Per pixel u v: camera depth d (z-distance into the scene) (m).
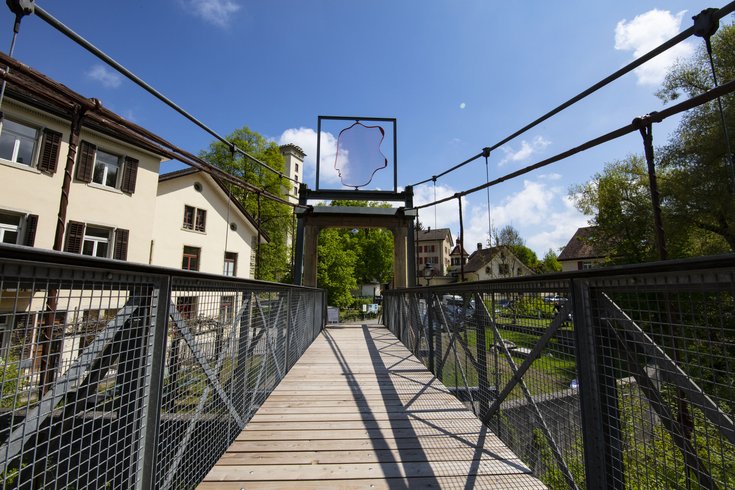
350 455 1.87
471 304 2.42
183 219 13.40
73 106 1.91
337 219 7.69
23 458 0.67
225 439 1.85
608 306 1.09
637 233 13.80
